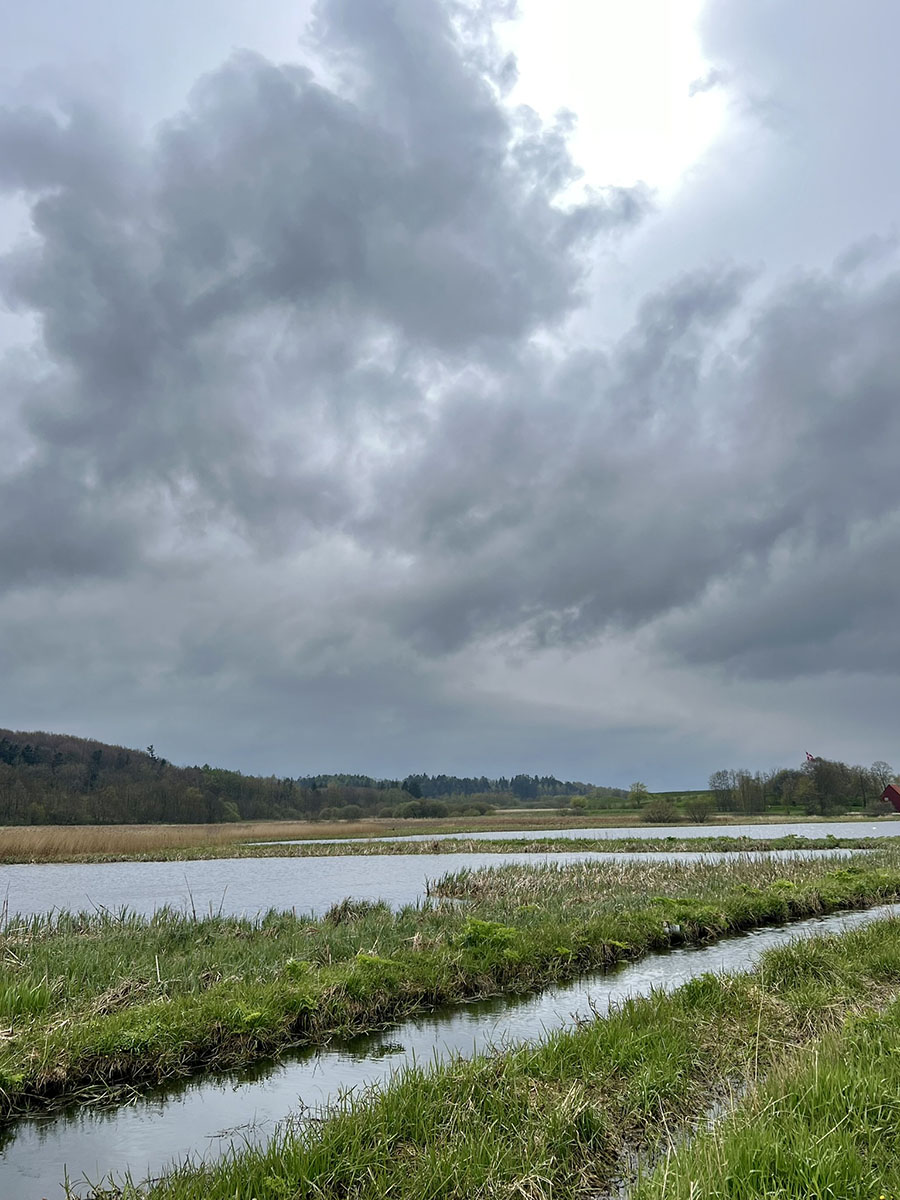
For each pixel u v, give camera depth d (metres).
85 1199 7.19
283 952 16.36
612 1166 7.44
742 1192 5.68
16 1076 9.59
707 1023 11.18
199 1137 8.74
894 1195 5.47
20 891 32.94
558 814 135.50
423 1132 7.70
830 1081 7.50
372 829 92.94
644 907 22.44
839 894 25.88
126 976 13.98
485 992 14.70
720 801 132.00
